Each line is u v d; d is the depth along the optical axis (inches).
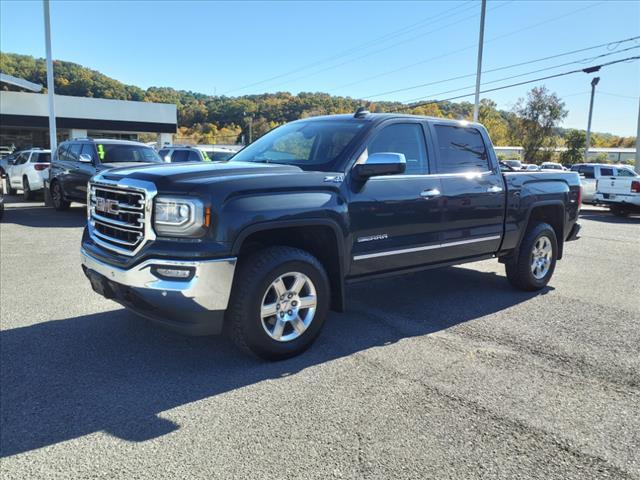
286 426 116.8
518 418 122.4
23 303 209.2
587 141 1669.5
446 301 225.0
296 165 173.0
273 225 143.6
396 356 159.6
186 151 656.4
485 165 215.0
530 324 194.2
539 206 236.2
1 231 403.9
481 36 1015.0
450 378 144.1
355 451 107.1
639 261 331.6
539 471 101.5
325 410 124.4
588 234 473.7
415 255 187.3
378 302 222.1
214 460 103.3
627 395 135.9
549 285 259.9
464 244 204.4
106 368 147.6
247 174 147.9
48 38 759.1
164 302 134.0
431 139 195.0
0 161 869.8
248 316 142.4
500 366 153.4
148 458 103.7
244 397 130.7
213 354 158.6
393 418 121.0
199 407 125.3
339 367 150.3
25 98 1291.8
